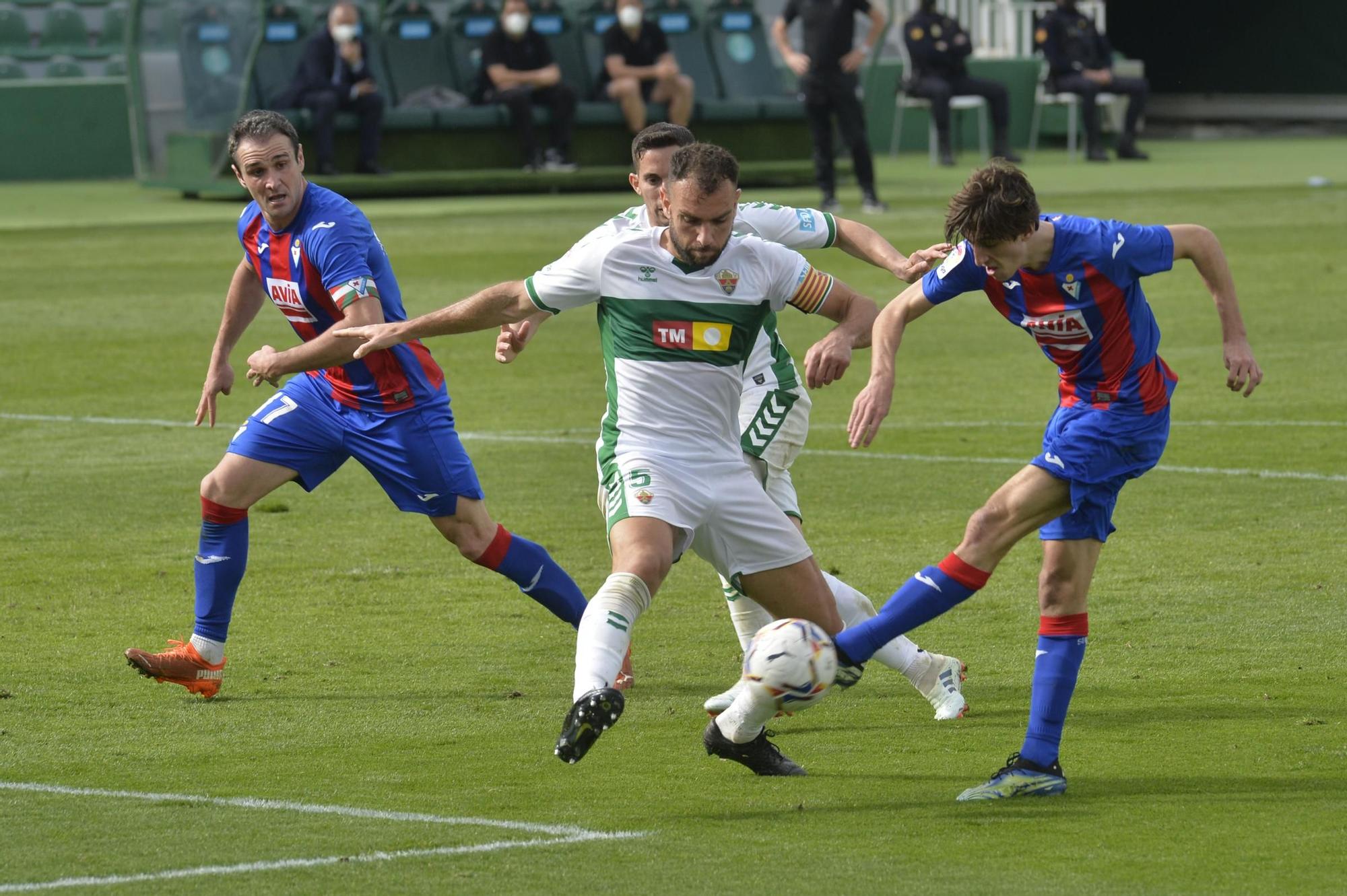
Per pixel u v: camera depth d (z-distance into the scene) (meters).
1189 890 13.01
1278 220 68.44
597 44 89.00
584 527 27.62
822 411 37.12
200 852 14.05
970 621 22.31
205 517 19.39
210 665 19.25
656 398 16.95
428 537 27.27
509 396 39.19
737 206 17.58
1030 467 15.83
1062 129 107.44
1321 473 30.23
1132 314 15.78
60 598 23.67
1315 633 21.16
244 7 81.00
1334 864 13.55
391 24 86.75
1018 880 13.25
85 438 34.84
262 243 20.02
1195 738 17.30
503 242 64.50
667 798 15.64
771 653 15.47
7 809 15.29
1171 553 25.22
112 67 98.94
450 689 19.59
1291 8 123.38
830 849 14.09
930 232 64.88
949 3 110.88
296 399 20.00
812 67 71.25
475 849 14.09
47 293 54.88
